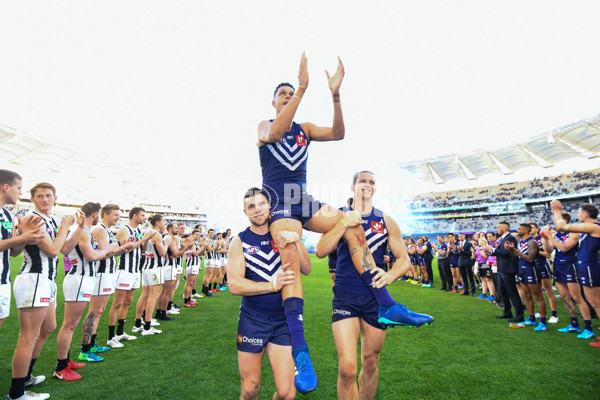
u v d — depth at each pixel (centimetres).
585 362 398
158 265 564
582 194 3441
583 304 516
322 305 803
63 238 325
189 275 817
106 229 447
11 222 302
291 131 242
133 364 395
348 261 271
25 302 296
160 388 326
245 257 241
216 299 925
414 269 1483
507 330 558
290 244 216
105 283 428
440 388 327
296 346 187
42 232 288
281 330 224
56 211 4256
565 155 2595
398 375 361
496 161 3012
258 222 238
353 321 253
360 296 257
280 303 229
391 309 231
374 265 254
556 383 337
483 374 363
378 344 254
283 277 208
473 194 4538
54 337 515
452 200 4594
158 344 480
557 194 3678
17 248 293
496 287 772
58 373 351
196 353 438
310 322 616
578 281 521
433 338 509
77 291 362
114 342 468
